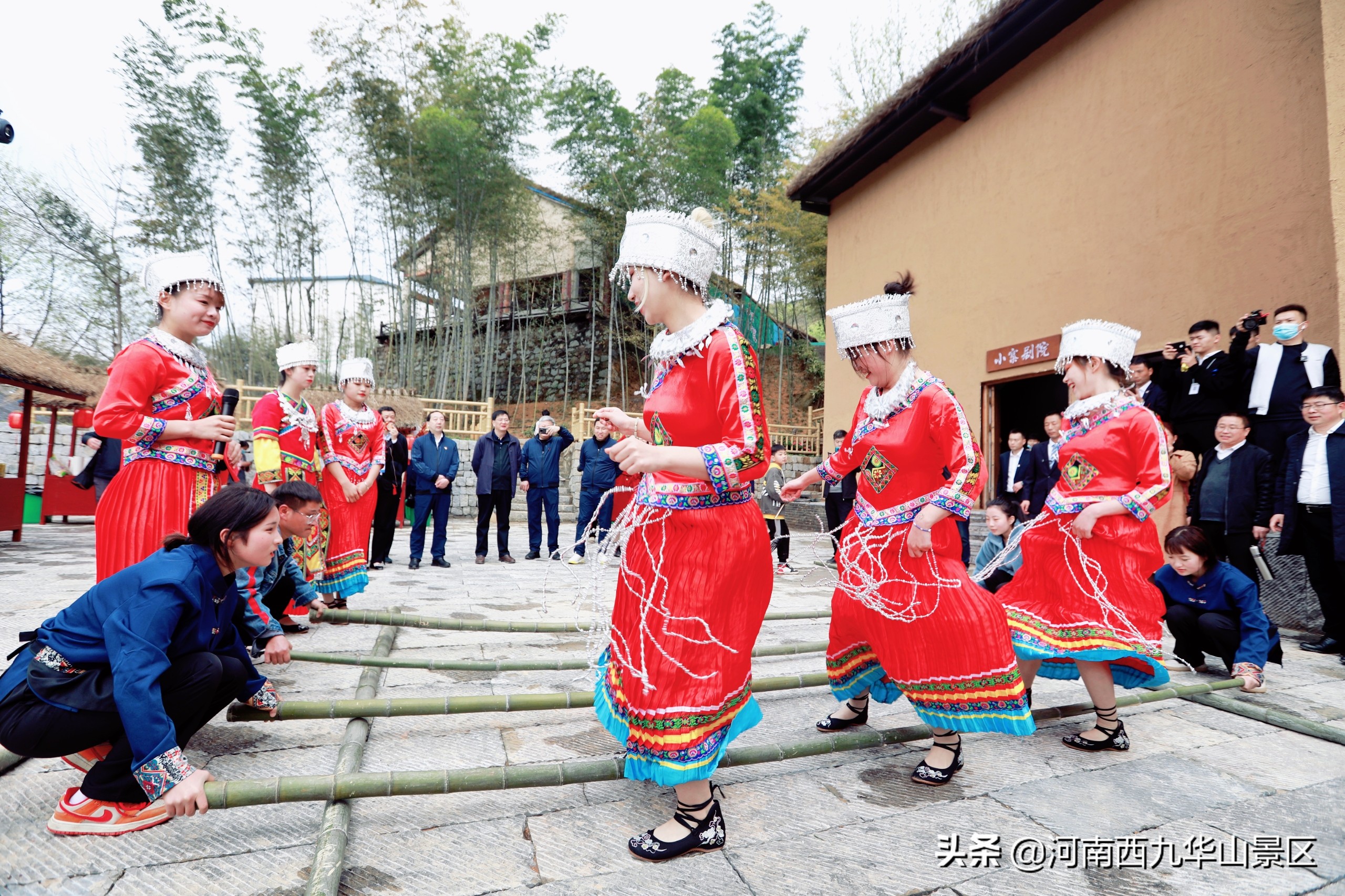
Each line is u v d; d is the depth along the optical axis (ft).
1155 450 8.59
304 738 8.36
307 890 5.07
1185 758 8.46
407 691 10.18
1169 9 21.75
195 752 7.87
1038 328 26.58
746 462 5.93
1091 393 9.32
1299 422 15.88
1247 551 15.42
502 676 11.04
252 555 6.57
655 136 58.80
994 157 28.68
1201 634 11.86
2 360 25.63
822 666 12.28
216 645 6.99
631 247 6.56
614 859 5.97
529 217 64.39
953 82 28.40
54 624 6.12
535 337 73.97
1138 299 22.62
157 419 8.09
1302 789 7.63
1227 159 20.01
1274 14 18.84
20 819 6.34
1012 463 24.22
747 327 64.59
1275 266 18.67
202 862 5.74
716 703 6.02
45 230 54.54
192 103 48.60
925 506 7.36
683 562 6.20
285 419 13.23
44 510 34.68
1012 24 25.36
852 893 5.53
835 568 8.52
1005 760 8.32
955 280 30.63
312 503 10.94
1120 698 9.80
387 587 18.72
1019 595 9.52
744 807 7.02
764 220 58.85
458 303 72.79
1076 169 25.02
